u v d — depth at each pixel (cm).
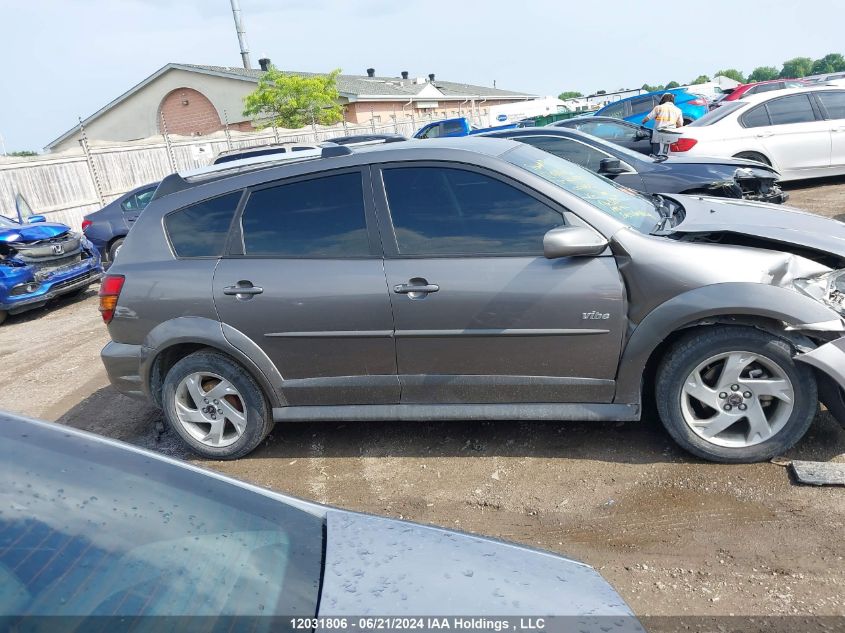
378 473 365
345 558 163
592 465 342
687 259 309
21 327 883
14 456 176
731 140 1021
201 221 379
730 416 319
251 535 168
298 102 2852
